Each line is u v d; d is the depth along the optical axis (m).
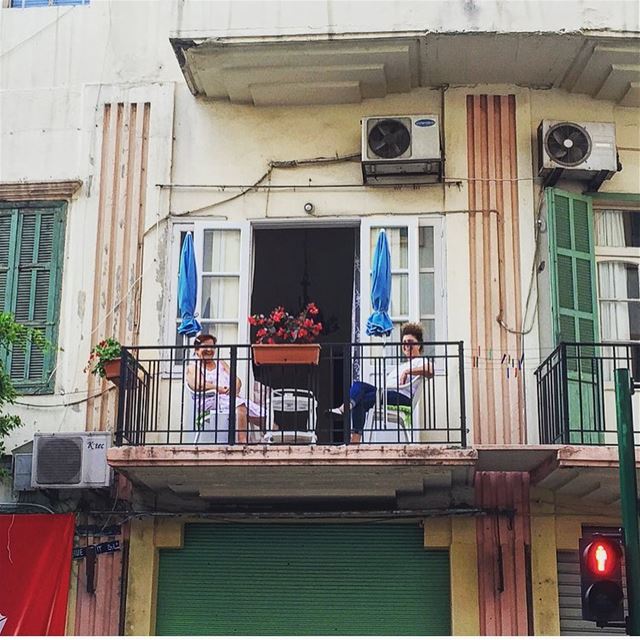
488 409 10.23
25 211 11.20
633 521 7.54
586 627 9.83
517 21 10.37
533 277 10.60
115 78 11.48
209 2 10.55
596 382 10.06
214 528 10.25
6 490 10.27
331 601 10.02
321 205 10.90
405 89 11.12
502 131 11.00
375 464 9.16
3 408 10.55
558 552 9.99
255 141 11.13
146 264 10.88
